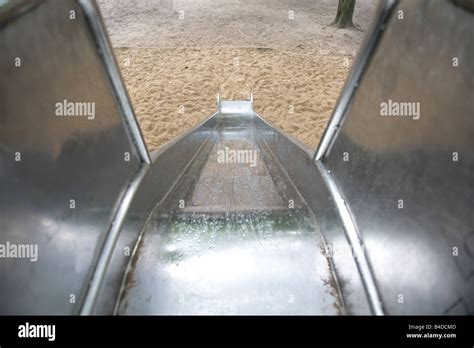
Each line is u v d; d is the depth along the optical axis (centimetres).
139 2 823
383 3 97
